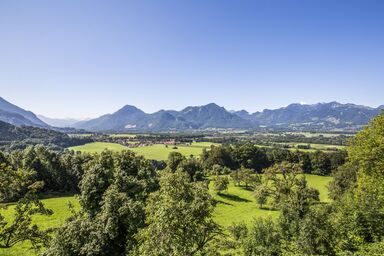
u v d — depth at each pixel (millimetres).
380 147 33594
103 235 23578
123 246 24312
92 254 22891
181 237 18594
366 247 24734
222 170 133625
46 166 100750
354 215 26453
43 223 59906
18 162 99062
